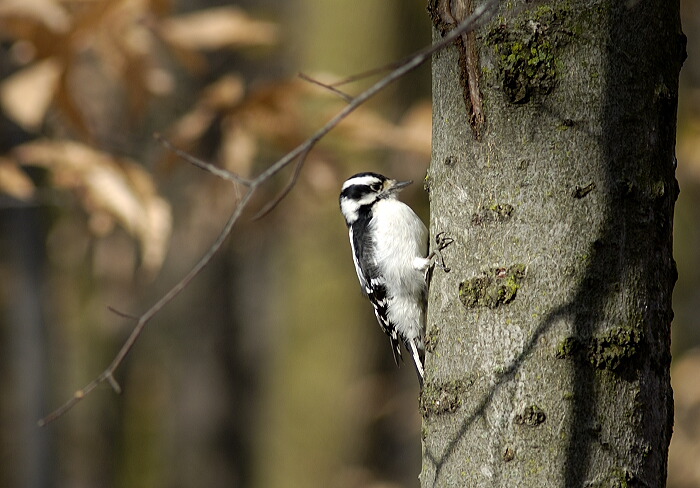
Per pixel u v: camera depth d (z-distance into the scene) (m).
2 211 18.94
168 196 19.59
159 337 25.53
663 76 6.12
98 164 10.41
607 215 5.95
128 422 25.11
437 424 6.36
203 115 10.88
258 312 25.61
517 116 6.09
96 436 24.19
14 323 19.62
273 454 18.19
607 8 5.97
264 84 10.78
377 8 16.58
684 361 17.88
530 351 5.96
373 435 17.70
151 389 25.64
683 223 22.69
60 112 10.88
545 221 6.00
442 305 6.46
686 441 17.23
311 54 16.92
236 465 25.55
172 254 23.55
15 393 20.38
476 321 6.17
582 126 5.97
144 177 10.47
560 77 6.00
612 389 5.88
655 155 6.07
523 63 6.04
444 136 6.50
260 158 13.58
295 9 19.06
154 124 16.55
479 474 6.05
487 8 5.09
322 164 11.70
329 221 17.44
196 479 25.19
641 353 5.93
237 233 15.70
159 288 24.72
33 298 19.20
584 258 5.93
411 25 16.86
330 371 17.59
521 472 5.91
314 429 17.67
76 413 23.97
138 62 10.98
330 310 17.58
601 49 5.96
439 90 6.55
